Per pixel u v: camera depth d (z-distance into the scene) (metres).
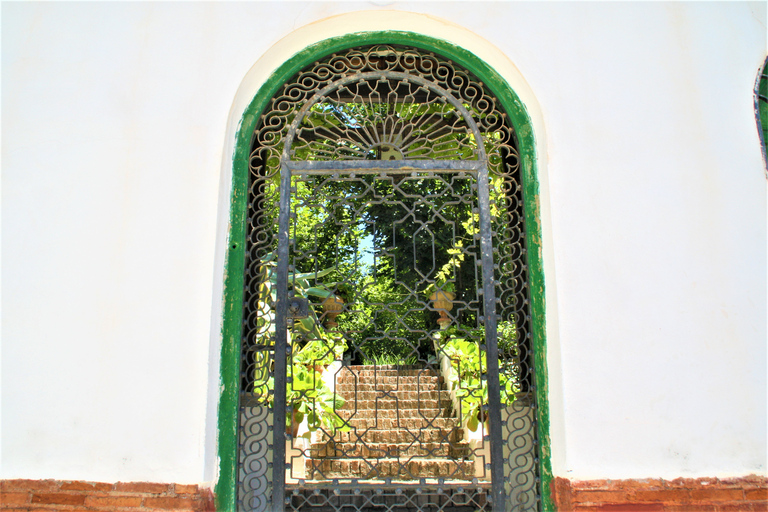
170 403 2.36
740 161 2.61
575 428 2.36
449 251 2.75
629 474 2.32
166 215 2.53
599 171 2.58
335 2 2.76
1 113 2.64
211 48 2.72
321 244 6.71
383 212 7.19
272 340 2.70
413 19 2.79
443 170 2.77
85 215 2.54
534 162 2.72
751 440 2.36
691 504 2.29
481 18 2.76
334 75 2.91
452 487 2.59
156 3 2.77
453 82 2.95
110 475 2.31
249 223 2.73
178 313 2.44
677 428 2.36
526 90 2.73
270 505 2.54
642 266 2.49
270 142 2.81
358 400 5.89
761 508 2.29
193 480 2.29
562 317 2.44
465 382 3.86
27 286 2.47
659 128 2.63
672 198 2.56
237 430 2.49
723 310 2.46
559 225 2.53
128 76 2.68
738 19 2.78
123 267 2.48
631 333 2.44
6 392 2.38
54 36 2.73
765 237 2.54
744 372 2.41
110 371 2.39
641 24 2.76
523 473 2.59
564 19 2.76
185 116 2.63
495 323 2.62
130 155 2.59
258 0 2.78
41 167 2.58
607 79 2.68
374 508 3.67
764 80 2.81
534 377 2.59
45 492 2.30
